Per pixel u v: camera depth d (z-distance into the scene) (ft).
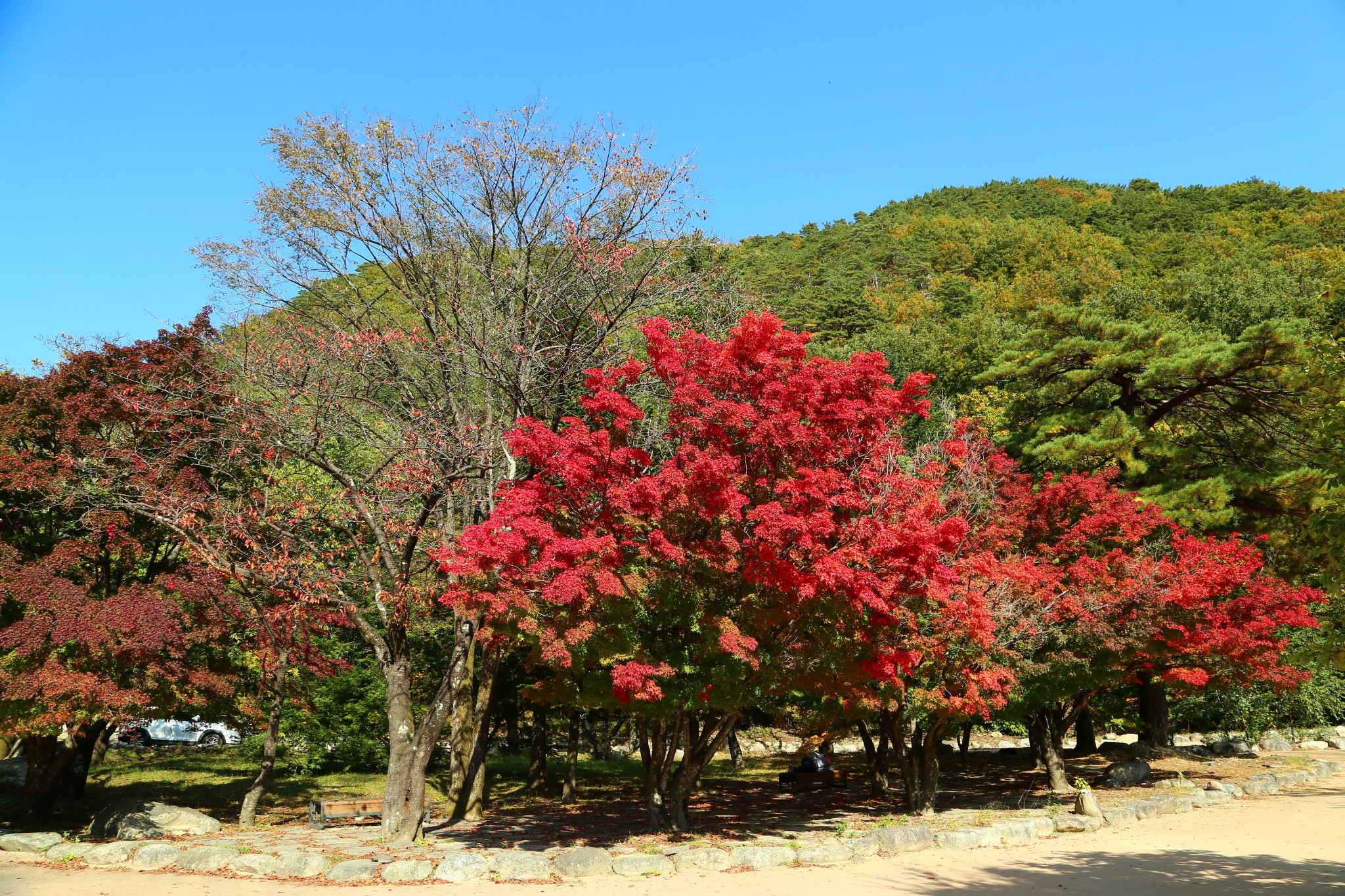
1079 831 50.96
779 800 68.49
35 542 53.26
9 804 60.49
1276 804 61.16
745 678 44.21
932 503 44.83
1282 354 84.64
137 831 50.49
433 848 46.16
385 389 61.16
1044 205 464.65
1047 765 69.56
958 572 49.37
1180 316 167.32
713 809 62.85
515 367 60.75
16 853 45.73
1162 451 90.58
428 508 52.70
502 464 59.52
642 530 43.70
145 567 59.00
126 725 47.39
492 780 85.71
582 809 64.49
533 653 44.24
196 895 35.94
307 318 57.67
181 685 49.80
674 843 46.14
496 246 62.03
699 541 43.21
